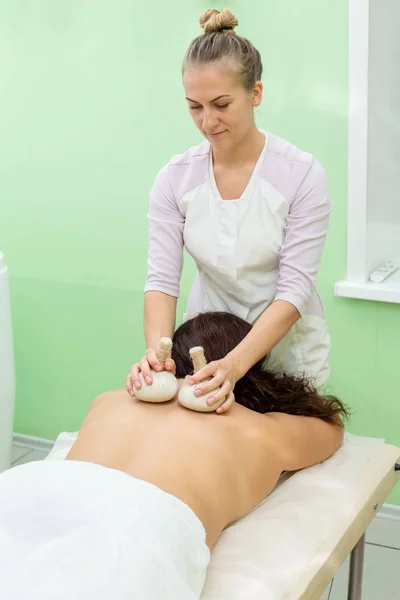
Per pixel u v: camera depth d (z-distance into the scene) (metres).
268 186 1.59
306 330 1.79
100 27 2.49
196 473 1.28
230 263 1.66
